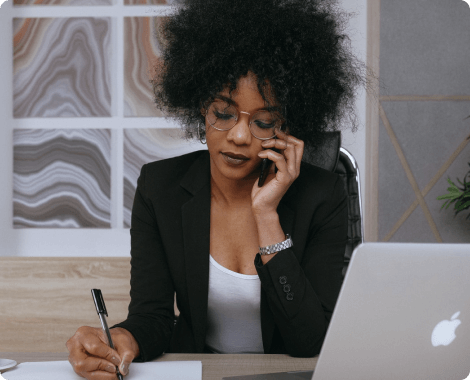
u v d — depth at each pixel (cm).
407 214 333
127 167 313
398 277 63
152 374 84
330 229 125
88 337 85
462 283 66
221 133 110
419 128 332
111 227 314
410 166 333
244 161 113
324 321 107
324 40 116
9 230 315
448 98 332
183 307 127
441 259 64
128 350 89
